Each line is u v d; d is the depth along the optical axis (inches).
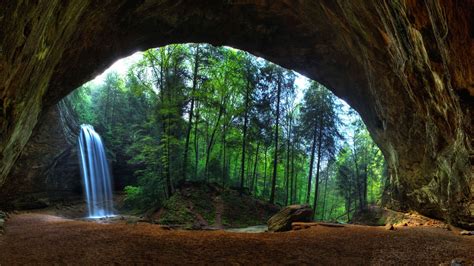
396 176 719.1
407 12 372.2
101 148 1263.5
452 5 294.8
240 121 1232.2
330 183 1847.9
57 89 673.6
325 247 337.7
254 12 780.6
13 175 840.9
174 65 1068.5
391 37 478.3
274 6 752.3
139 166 1328.7
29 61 360.5
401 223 559.8
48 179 985.5
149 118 1127.0
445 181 489.4
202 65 1128.2
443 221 519.2
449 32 315.3
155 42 848.3
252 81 1206.3
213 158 1293.1
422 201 591.8
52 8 354.0
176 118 1049.5
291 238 395.2
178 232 448.1
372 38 554.9
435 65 386.9
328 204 1862.7
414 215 599.8
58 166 1030.4
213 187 1086.4
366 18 526.9
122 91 1462.8
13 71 326.6
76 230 457.4
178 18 785.6
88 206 1062.4
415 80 480.7
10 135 422.0
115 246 338.3
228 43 894.4
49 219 636.7
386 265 260.4
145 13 719.7
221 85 1125.7
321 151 1262.3
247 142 1282.0
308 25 765.9
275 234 431.5
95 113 1449.3
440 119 461.4
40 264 262.4
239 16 794.8
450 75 350.6
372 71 634.2
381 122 739.4
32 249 320.8
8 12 264.2
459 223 438.9
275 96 1256.8
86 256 292.4
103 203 1128.2
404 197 676.1
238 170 1562.5
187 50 1101.1
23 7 283.4
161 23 788.6
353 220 853.2
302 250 323.6
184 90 1098.1
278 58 916.0
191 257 294.2
